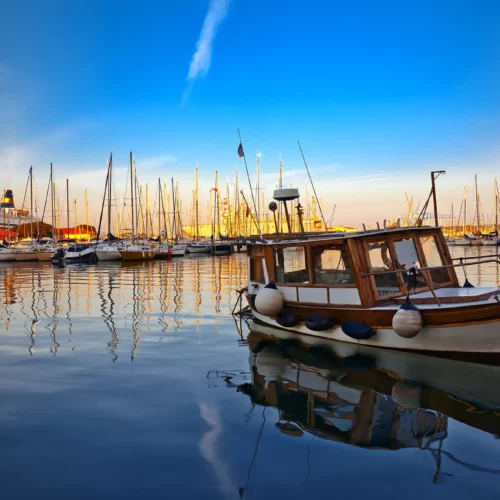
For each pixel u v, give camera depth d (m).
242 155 14.30
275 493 5.03
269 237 14.57
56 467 5.58
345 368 9.70
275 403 7.73
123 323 14.93
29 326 14.44
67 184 69.31
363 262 11.00
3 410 7.39
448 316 9.51
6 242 67.25
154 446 6.11
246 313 16.55
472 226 96.62
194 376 9.26
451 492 5.04
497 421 6.93
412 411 7.34
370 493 5.02
